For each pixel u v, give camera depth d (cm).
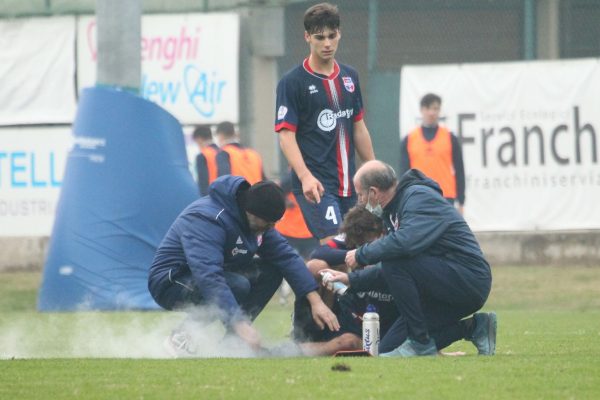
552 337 3388
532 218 6019
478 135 6034
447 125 6047
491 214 6041
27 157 6419
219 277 2536
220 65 6166
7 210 6412
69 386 2056
